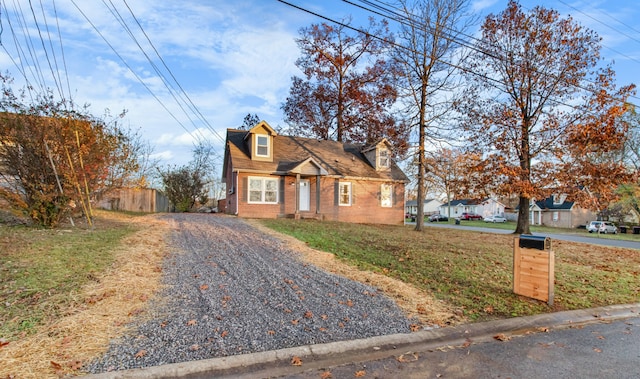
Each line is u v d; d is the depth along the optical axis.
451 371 3.35
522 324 4.71
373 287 5.93
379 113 25.14
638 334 4.57
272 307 4.77
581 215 43.25
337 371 3.30
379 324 4.41
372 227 15.48
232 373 3.20
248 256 7.58
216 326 4.05
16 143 8.38
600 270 8.65
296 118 28.41
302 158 19.50
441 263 7.84
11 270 5.26
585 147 14.05
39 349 3.29
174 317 4.24
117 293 4.85
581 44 14.19
